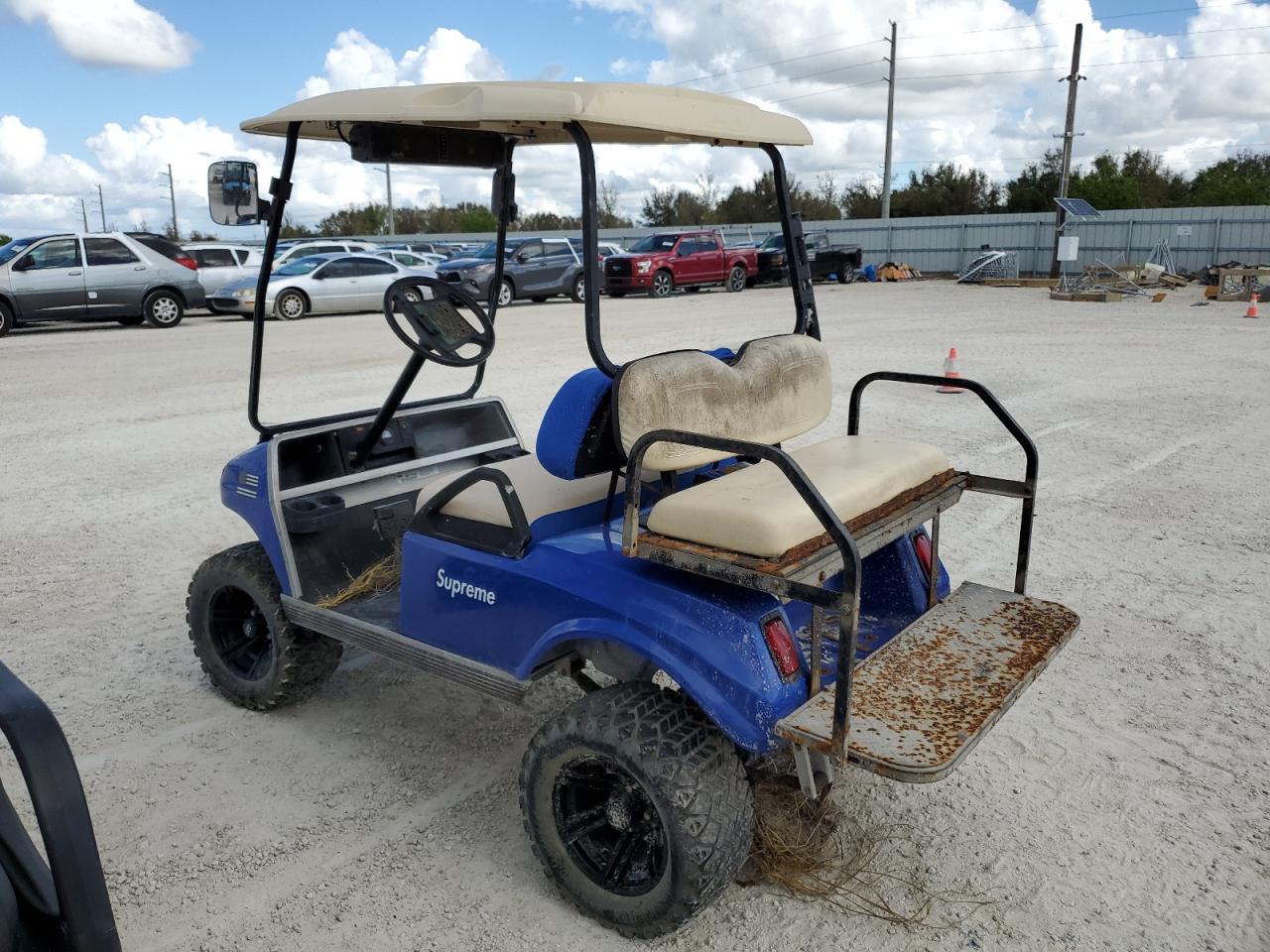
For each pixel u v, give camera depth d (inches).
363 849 119.1
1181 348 521.0
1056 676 158.4
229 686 154.9
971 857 115.2
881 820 122.3
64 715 152.6
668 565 100.4
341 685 164.1
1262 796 125.6
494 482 112.7
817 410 130.4
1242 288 836.6
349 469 149.9
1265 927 102.7
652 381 100.6
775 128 124.3
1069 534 226.5
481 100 101.7
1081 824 120.9
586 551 107.0
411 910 107.9
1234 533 225.3
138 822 124.8
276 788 132.6
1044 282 1086.4
